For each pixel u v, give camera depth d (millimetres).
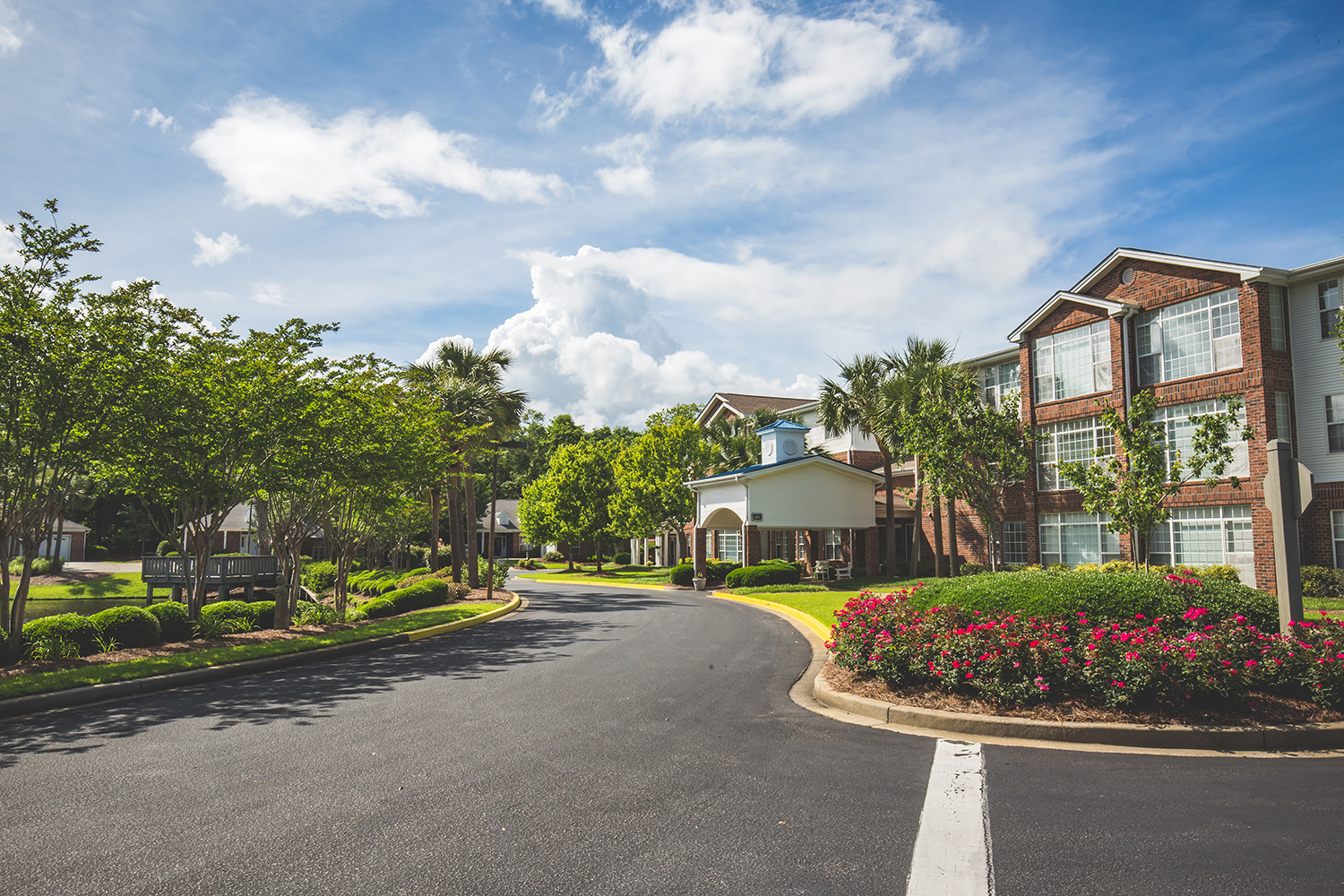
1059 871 4352
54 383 11180
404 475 19250
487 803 5609
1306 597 18938
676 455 41219
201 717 8562
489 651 13828
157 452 12828
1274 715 7223
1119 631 8406
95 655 12453
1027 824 5074
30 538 11898
